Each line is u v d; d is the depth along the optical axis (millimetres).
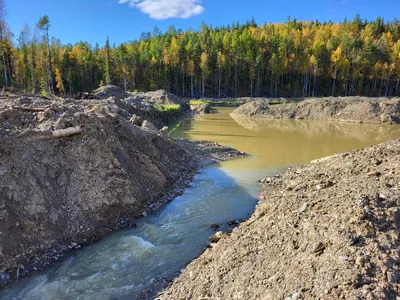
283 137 30938
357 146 26609
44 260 8961
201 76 83375
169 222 11828
